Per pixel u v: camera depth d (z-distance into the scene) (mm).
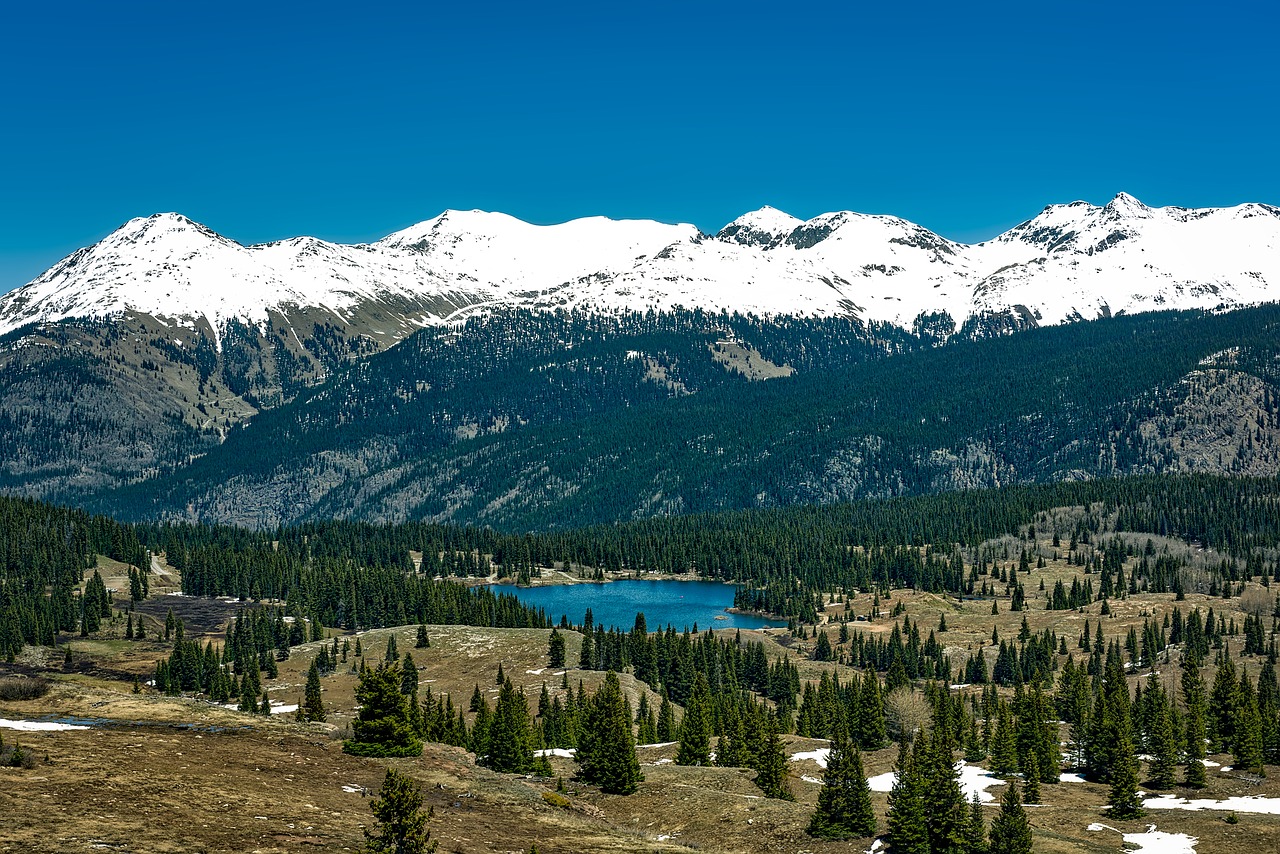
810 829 106312
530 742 142750
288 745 99250
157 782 80188
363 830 76188
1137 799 119500
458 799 92250
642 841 88750
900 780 105562
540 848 82000
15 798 71875
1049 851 102750
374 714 103375
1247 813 119188
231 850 69312
